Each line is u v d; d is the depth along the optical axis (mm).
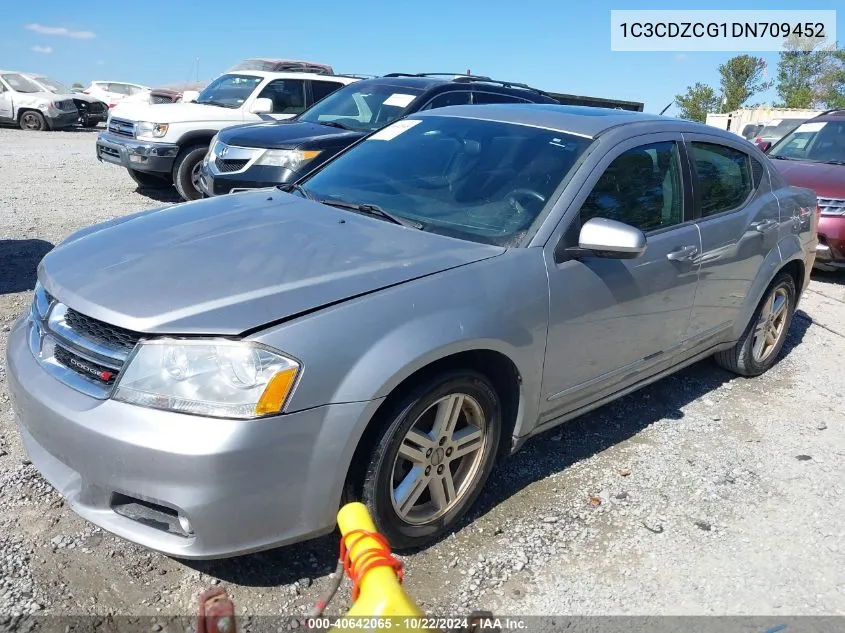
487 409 3037
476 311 2842
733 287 4391
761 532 3281
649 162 3820
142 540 2451
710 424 4324
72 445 2471
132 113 9805
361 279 2727
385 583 1497
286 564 2826
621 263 3486
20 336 2979
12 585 2580
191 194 9742
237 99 10391
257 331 2412
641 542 3148
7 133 20094
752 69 46156
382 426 2639
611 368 3633
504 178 3537
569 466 3725
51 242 7148
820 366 5438
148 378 2395
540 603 2742
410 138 4133
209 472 2301
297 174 7219
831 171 8062
